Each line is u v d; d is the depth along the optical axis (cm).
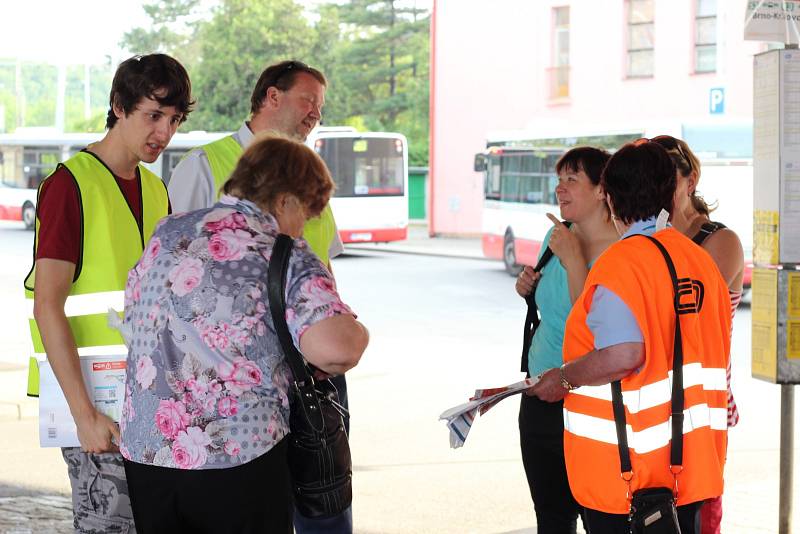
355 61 6544
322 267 326
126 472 331
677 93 3159
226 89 5594
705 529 468
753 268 536
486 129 3684
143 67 382
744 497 690
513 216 2411
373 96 6612
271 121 499
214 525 322
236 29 5697
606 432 362
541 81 3512
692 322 361
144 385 323
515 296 2031
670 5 3159
